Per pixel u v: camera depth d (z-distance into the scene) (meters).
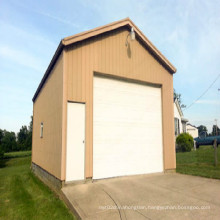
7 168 12.93
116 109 5.76
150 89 6.68
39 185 6.10
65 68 4.75
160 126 6.73
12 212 3.84
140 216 2.87
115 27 5.75
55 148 5.10
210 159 9.30
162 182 4.93
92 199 3.58
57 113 5.09
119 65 5.84
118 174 5.48
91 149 4.91
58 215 3.35
